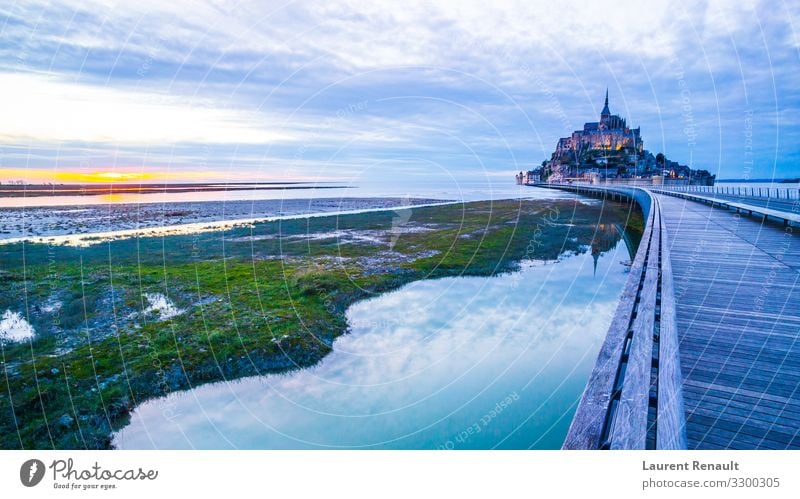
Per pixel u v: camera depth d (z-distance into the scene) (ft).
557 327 31.81
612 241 66.08
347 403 21.99
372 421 20.65
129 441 19.56
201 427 20.40
